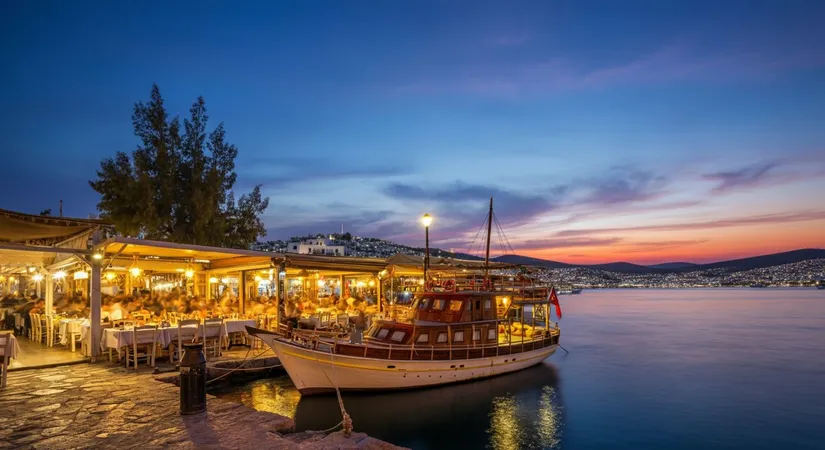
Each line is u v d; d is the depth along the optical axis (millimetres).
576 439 15648
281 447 8109
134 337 14508
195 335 16016
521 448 14461
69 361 15117
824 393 23078
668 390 23266
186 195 32719
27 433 8672
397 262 27812
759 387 24344
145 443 8227
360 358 17438
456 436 15078
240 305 22312
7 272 29312
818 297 184750
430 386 19656
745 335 50531
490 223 25641
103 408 10289
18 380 12953
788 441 16109
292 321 18562
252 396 17000
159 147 31672
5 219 15453
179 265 23656
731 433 16812
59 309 20594
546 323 26000
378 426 15578
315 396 17250
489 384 21359
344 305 26031
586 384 23766
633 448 15156
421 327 19344
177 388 12102
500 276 23906
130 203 30594
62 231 16953
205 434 8719
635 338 47594
